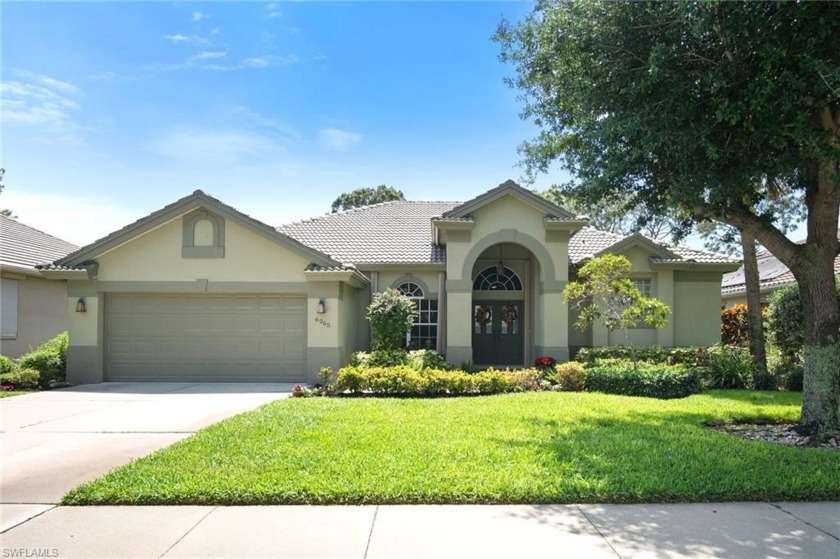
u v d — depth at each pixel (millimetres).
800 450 7590
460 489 5805
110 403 11828
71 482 6348
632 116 8109
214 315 15539
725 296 27750
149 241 15445
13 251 18953
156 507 5551
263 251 15359
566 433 8430
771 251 9312
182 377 15461
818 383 8812
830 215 8828
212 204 15141
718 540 4793
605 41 8352
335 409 10648
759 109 7340
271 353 15430
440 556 4492
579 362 16547
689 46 8055
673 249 19641
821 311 8883
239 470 6430
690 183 8133
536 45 10484
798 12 6941
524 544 4707
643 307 13633
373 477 6156
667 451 7391
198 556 4469
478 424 9078
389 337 16047
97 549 4598
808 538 4840
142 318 15562
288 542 4730
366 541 4758
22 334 18703
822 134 7234
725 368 14781
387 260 17953
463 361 16719
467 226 16828
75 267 15172
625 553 4535
